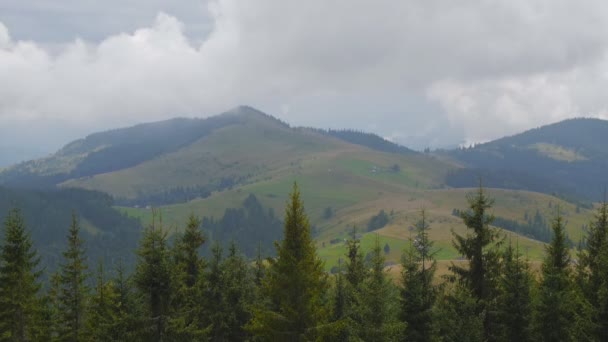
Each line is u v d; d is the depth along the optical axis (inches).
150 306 1059.9
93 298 1451.8
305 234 1048.8
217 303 1523.1
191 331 1058.1
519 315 1256.8
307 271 1023.0
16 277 1425.9
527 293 1272.1
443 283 1310.3
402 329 1115.3
